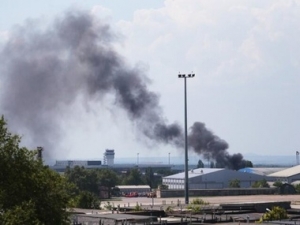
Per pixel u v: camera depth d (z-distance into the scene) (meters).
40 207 54.03
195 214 95.62
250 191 172.25
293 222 68.88
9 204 52.22
